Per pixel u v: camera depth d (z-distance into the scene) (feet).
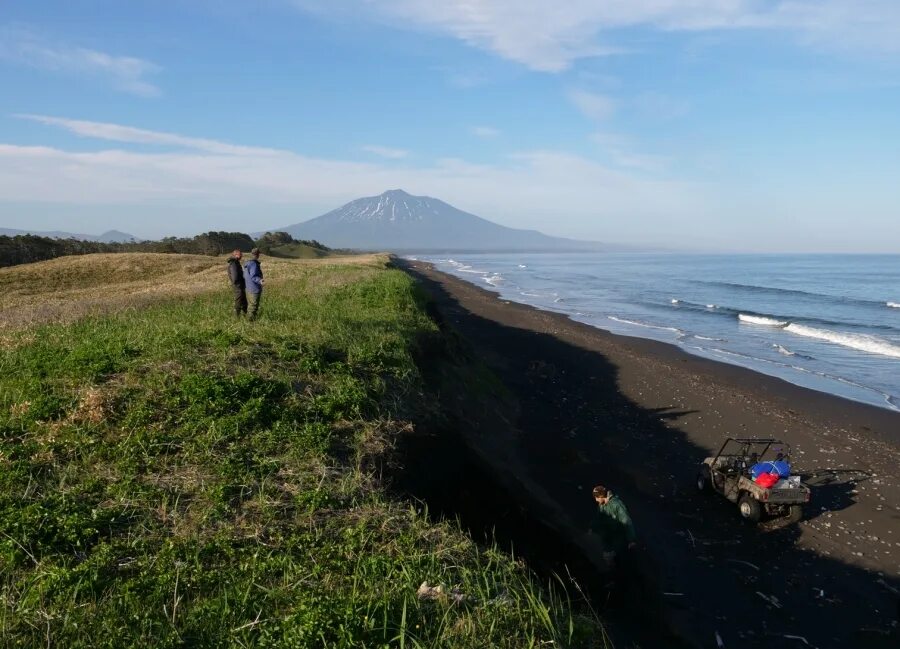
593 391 69.62
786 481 37.73
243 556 17.69
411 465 29.66
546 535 33.58
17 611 14.30
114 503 19.77
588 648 16.92
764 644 27.12
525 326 116.47
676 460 49.08
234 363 33.04
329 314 52.21
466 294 178.29
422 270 310.86
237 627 14.49
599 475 44.78
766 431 56.85
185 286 102.22
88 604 14.80
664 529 37.29
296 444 25.48
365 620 14.70
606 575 30.99
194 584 16.06
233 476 22.24
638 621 27.71
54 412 25.80
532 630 15.89
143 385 28.68
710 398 67.67
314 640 13.98
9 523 17.43
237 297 48.91
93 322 48.06
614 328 123.34
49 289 121.80
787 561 34.06
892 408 66.95
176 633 13.97
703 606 29.68
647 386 72.49
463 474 34.30
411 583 16.92
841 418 61.57
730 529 37.58
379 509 21.57
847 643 27.40
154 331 40.65
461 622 15.55
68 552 17.16
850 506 41.11
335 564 17.67
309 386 31.99
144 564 16.67
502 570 19.22
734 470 40.93
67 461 22.33
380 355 39.83
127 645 13.56
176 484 21.34
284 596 15.89
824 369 86.63
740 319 138.10
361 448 27.12
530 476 42.75
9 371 31.42
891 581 32.45
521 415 57.52
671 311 153.69
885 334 115.03
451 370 53.26
